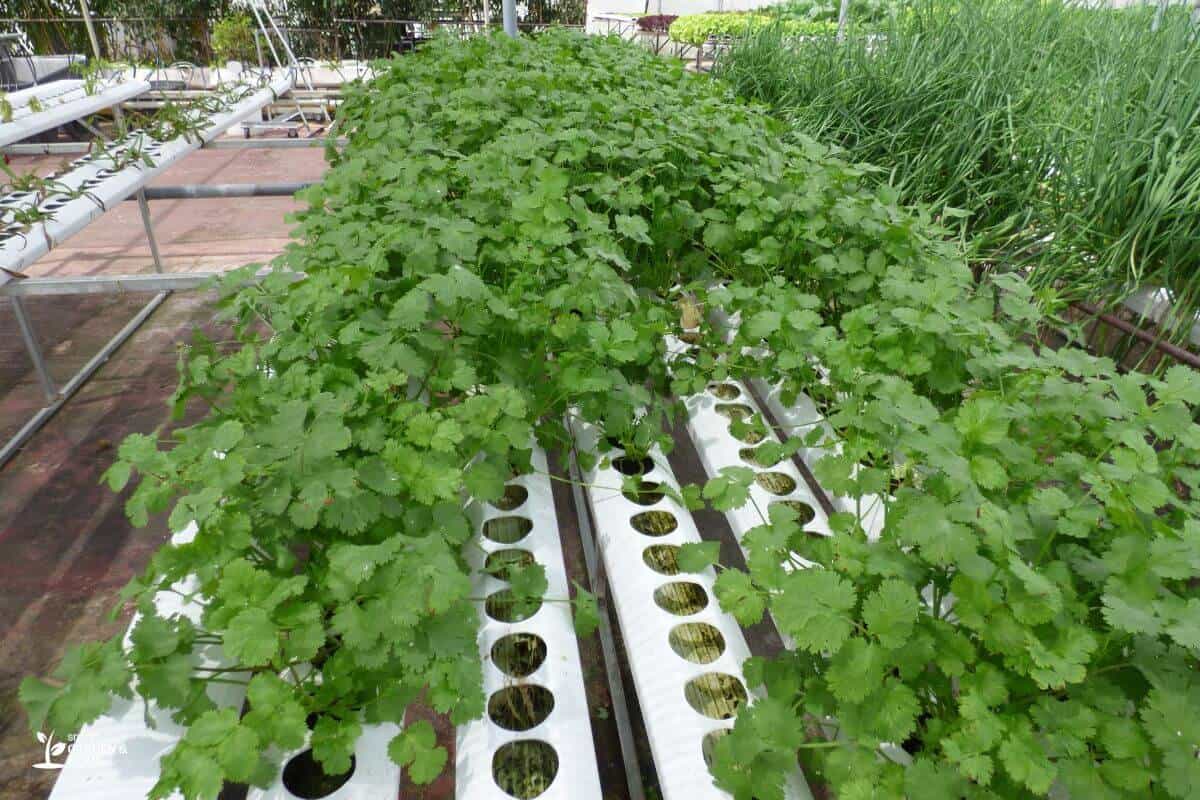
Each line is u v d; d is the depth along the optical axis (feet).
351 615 3.75
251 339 5.99
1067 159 8.68
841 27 18.12
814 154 8.99
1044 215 8.60
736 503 4.77
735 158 9.66
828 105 12.43
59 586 7.18
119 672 3.45
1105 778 3.17
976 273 9.11
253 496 4.39
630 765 5.27
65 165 11.93
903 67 11.91
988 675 3.49
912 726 3.41
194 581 4.77
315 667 4.39
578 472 7.48
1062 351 5.45
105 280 9.30
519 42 16.61
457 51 14.85
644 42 25.39
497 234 7.09
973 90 10.29
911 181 10.25
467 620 3.95
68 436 9.47
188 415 10.00
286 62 39.99
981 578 3.49
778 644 5.72
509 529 5.59
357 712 3.86
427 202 7.56
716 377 7.23
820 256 7.43
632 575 5.20
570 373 5.89
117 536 7.84
